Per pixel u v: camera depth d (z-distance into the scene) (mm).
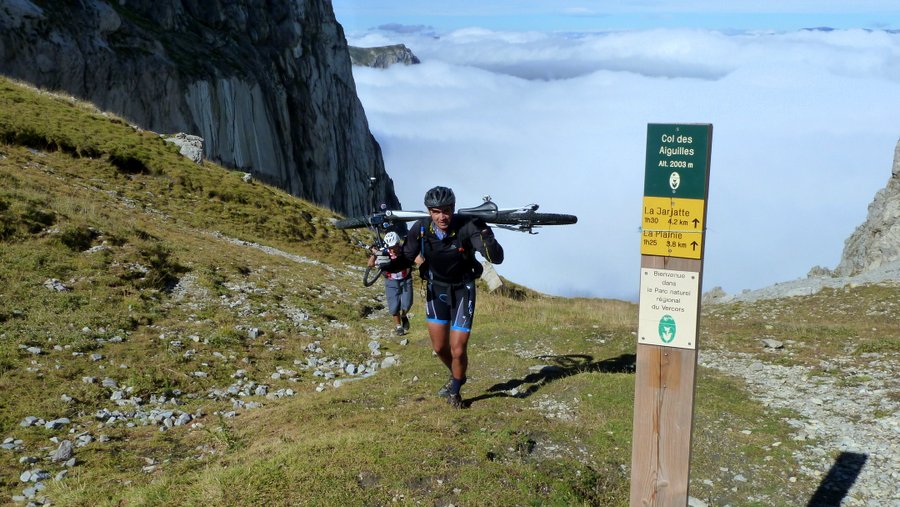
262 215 24391
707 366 9836
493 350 10859
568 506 5441
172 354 10328
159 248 14938
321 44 99000
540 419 7043
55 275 12242
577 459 6273
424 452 5941
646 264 4422
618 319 14789
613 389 7953
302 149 89188
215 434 7641
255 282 15188
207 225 21062
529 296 25500
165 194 23047
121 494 5887
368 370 10922
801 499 5848
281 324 12805
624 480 6035
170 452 7266
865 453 6543
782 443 6785
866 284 23141
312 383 10102
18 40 49906
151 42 63562
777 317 19656
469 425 6828
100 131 26031
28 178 17938
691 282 4336
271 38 87375
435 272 7281
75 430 7812
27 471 6625
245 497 5281
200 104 64062
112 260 13531
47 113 25875
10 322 10242
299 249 22828
